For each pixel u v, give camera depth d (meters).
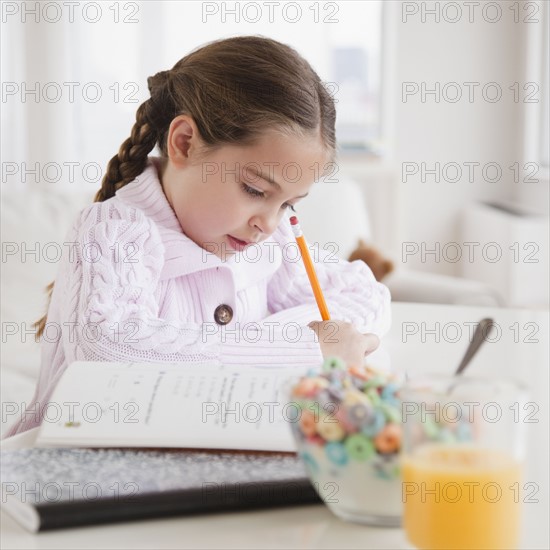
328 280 1.32
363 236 2.49
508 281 3.45
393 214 3.74
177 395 0.74
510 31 3.88
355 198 2.52
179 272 1.14
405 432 0.58
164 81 1.20
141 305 1.05
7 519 0.64
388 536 0.61
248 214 1.12
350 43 3.87
